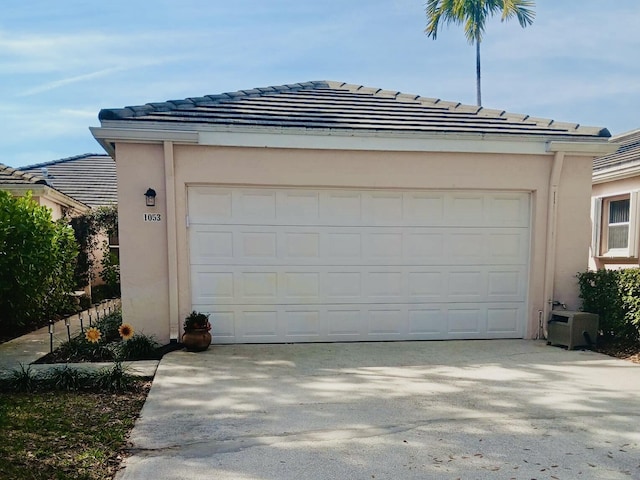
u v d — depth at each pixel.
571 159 6.89
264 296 6.48
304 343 6.54
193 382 4.68
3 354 5.87
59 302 8.74
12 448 3.17
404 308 6.75
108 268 11.60
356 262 6.64
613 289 6.26
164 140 5.99
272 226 6.46
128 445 3.25
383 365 5.38
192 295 6.36
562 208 6.93
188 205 6.27
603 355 5.91
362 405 4.04
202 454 3.12
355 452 3.14
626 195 9.48
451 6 20.30
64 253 8.97
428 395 4.30
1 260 6.94
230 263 6.39
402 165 6.56
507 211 6.90
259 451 3.16
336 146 6.35
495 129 6.84
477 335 6.90
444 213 6.78
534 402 4.12
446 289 6.82
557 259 6.95
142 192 6.10
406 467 2.94
